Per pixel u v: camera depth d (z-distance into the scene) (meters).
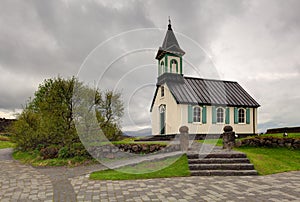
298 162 6.90
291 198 3.53
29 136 10.27
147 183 4.64
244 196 3.65
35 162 8.12
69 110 8.70
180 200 3.47
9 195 4.02
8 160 9.22
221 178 5.12
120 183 4.67
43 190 4.32
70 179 5.23
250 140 9.30
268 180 4.87
